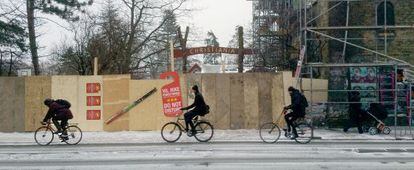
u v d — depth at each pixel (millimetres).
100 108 21438
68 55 33875
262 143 17266
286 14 33406
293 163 12516
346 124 21359
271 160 13062
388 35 24906
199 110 17781
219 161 12969
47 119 17672
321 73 26000
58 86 21500
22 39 33750
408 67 23781
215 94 21547
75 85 21516
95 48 31281
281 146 16328
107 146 16797
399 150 15227
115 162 12969
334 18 25328
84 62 31297
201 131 17828
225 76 21562
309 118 21125
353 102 20000
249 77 21562
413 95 22281
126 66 32125
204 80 21594
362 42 24984
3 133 21141
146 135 19875
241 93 21547
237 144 17000
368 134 19969
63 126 17609
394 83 22047
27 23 33562
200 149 15602
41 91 21516
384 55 21172
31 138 19344
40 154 14727
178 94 21172
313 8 27984
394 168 11719
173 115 21141
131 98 21453
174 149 15695
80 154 14656
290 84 21469
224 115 21516
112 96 21453
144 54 36594
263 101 21500
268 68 33469
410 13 25031
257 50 34750
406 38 24812
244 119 21500
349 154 14242
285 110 17562
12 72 35844
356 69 22969
